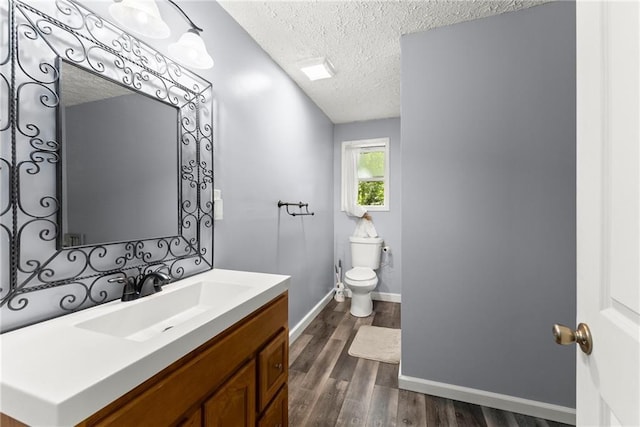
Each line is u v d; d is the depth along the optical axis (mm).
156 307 1060
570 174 1531
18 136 780
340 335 2596
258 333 1055
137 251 1121
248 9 1590
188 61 1166
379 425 1519
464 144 1704
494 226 1663
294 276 2566
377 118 3561
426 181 1782
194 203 1396
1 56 750
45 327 782
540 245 1585
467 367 1729
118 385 559
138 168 1118
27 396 499
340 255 3785
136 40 1113
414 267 1825
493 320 1678
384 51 2016
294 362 2137
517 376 1638
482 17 1653
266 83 2047
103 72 994
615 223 515
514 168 1618
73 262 913
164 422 659
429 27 1738
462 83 1698
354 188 3680
